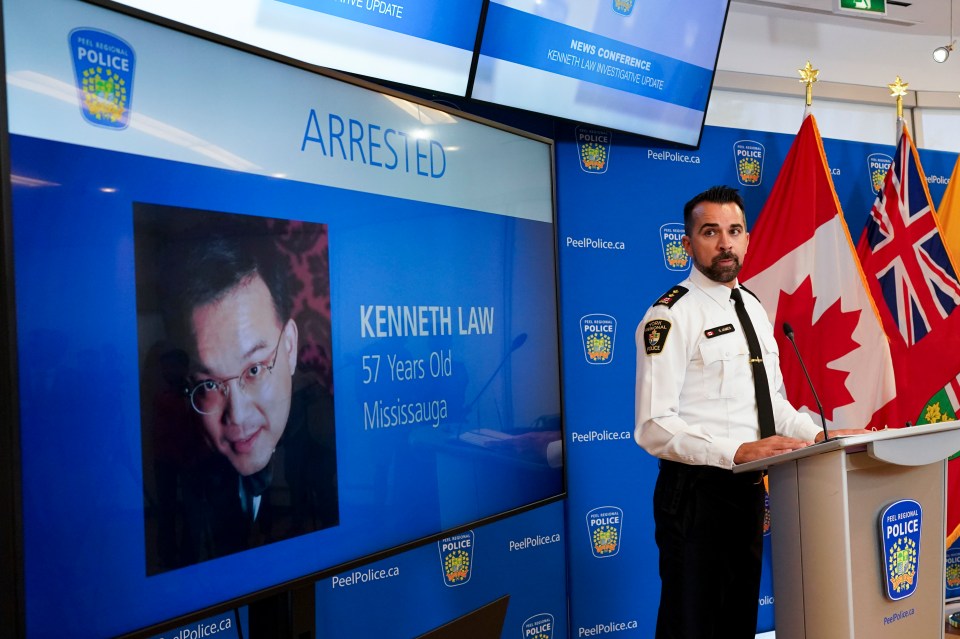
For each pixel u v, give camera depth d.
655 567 3.35
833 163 3.85
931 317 3.63
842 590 1.71
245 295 1.51
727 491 2.28
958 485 3.63
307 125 1.66
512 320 2.19
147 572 1.33
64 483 1.23
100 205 1.30
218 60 1.49
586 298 3.30
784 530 1.85
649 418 2.31
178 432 1.39
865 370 3.38
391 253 1.83
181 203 1.42
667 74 3.20
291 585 1.55
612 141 3.38
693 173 3.54
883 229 3.71
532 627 3.10
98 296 1.29
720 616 2.30
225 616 2.23
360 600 2.61
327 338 1.67
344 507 1.68
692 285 2.49
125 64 1.35
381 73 2.40
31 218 1.21
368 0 2.31
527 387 2.23
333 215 1.70
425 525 1.87
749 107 3.79
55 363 1.23
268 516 1.53
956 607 3.76
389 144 1.85
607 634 3.26
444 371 1.95
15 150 1.20
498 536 3.02
